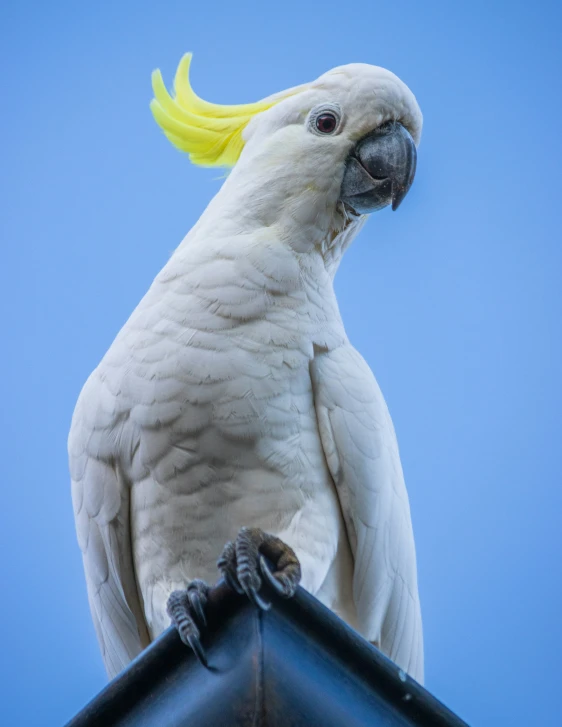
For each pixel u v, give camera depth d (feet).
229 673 24.14
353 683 24.82
